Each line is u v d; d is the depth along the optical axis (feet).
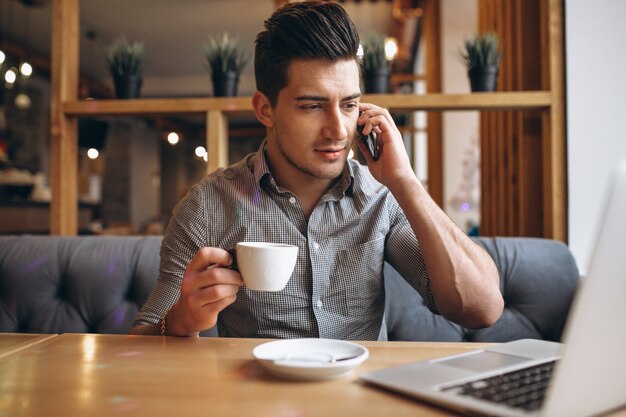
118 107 6.61
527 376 2.17
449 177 15.81
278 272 2.78
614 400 1.81
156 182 40.86
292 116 3.67
